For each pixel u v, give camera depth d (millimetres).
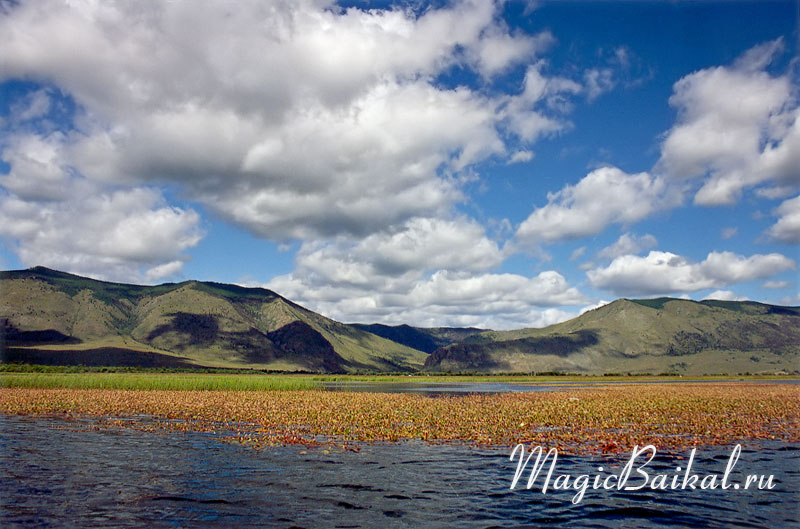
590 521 19656
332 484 24469
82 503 21359
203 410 54938
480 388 122688
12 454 31031
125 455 30844
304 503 21547
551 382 174125
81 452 31656
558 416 48188
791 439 36562
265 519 19578
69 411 54562
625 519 19906
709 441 35531
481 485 24328
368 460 29469
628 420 45781
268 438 36750
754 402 63969
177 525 18859
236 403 62750
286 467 27766
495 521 19594
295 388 102625
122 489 23484
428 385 148125
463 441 35375
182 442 35250
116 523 19000
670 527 19094
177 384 95750
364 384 153875
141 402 63656
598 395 79250
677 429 40562
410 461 29156
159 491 23188
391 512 20469
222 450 32344
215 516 19859
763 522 19656
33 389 86062
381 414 50188
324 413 51156
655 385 128500
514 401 65688
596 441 35094
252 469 27266
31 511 20266
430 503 21594
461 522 19422
